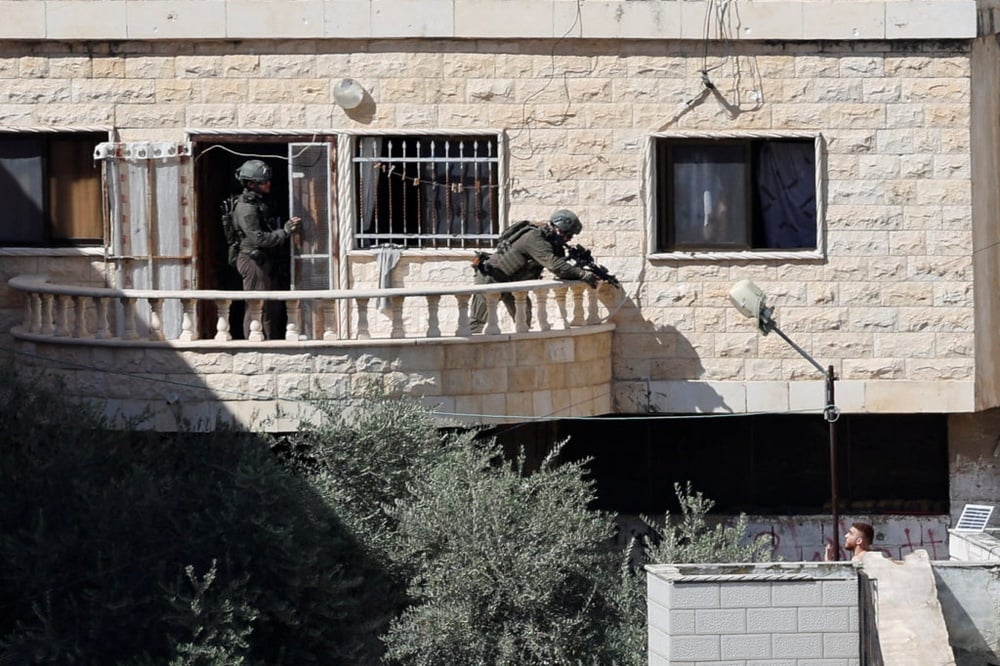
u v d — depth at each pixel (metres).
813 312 80.94
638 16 79.75
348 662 63.03
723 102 80.31
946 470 85.88
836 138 80.44
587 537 64.00
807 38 79.94
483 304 75.31
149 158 79.50
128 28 79.62
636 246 80.69
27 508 64.69
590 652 62.53
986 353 82.19
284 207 84.38
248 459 66.44
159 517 64.25
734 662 47.78
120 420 72.94
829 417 71.75
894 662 47.50
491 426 74.94
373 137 80.62
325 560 64.31
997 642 48.72
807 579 47.91
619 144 80.44
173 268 79.62
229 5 79.44
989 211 82.50
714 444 86.25
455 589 62.66
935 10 79.56
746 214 81.00
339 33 79.56
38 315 75.12
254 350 72.25
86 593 61.69
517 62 80.31
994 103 83.06
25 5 79.44
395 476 68.62
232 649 59.53
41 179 81.00
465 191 80.75
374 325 80.75
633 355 80.88
